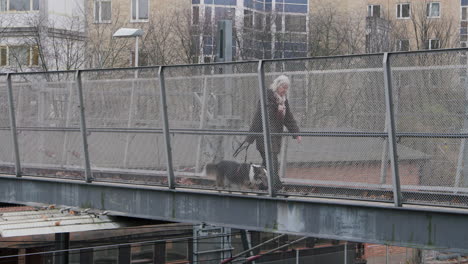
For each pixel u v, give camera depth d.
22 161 28.83
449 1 95.00
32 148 28.48
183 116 23.77
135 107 25.05
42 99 28.02
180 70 23.77
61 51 72.50
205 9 84.19
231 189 22.91
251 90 22.31
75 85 26.84
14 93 28.86
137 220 27.36
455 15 97.12
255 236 49.81
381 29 86.00
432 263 57.94
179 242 44.09
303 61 21.20
